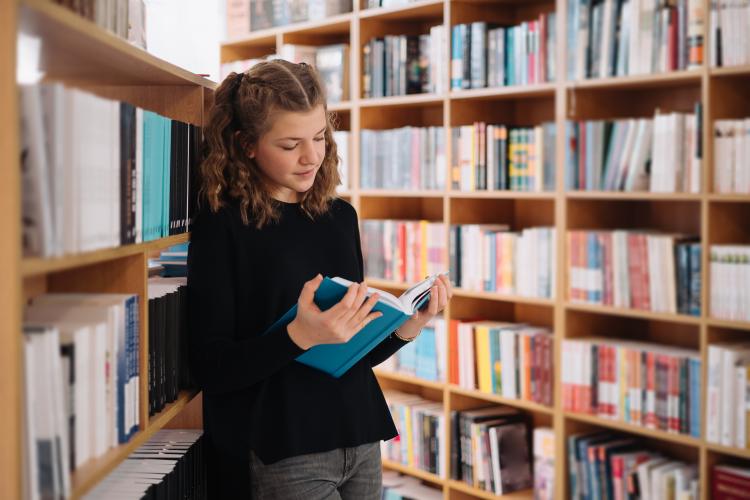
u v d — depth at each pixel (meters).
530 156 3.42
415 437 3.85
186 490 1.86
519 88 3.39
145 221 1.55
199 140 1.96
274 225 1.83
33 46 1.28
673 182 2.96
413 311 1.74
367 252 4.04
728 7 2.78
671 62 2.96
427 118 4.20
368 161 4.02
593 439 3.32
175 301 1.78
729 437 2.84
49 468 1.13
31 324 1.30
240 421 1.79
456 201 3.70
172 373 1.76
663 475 3.05
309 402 1.80
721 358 2.85
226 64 4.68
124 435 1.46
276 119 1.73
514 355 3.46
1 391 1.04
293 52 4.21
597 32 3.16
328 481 1.82
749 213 3.02
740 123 2.79
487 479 3.54
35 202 1.10
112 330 1.41
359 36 4.00
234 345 1.71
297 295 1.82
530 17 3.72
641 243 3.06
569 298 3.29
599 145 3.17
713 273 2.88
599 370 3.20
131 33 1.96
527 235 3.41
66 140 1.17
